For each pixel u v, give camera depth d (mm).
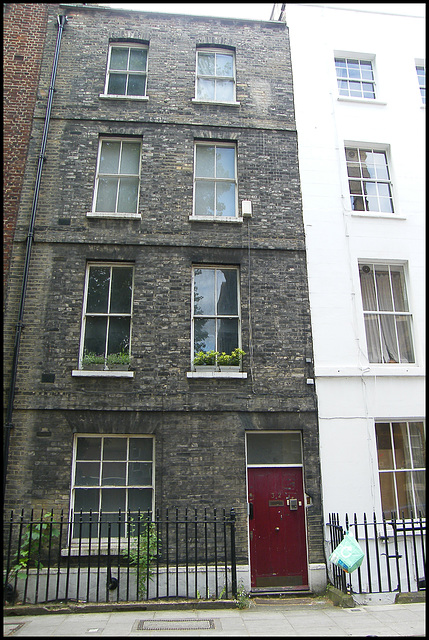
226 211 10125
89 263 9375
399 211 10523
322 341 9305
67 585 6812
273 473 8602
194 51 11070
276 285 9523
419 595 7277
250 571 8047
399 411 9062
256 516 8352
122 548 7801
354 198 10656
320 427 8758
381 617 6332
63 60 10523
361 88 11570
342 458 8664
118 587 6914
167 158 10078
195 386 8711
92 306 9156
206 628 5777
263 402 8750
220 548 7992
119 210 9859
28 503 7883
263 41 11398
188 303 9203
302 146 10578
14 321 8664
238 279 9617
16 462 8016
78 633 5527
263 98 10859
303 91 11055
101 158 10156
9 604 7199
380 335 9797
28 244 9047
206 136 10359
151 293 9164
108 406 8406
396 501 8797
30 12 10773
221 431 8531
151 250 9414
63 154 9836
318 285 9641
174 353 8867
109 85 10695
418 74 11984
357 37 11781
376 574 8242
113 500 8203
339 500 8445
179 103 10531
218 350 9180
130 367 8711
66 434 8234
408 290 10078
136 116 10289
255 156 10367
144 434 8484
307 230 9961
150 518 8094
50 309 8859
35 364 8516
